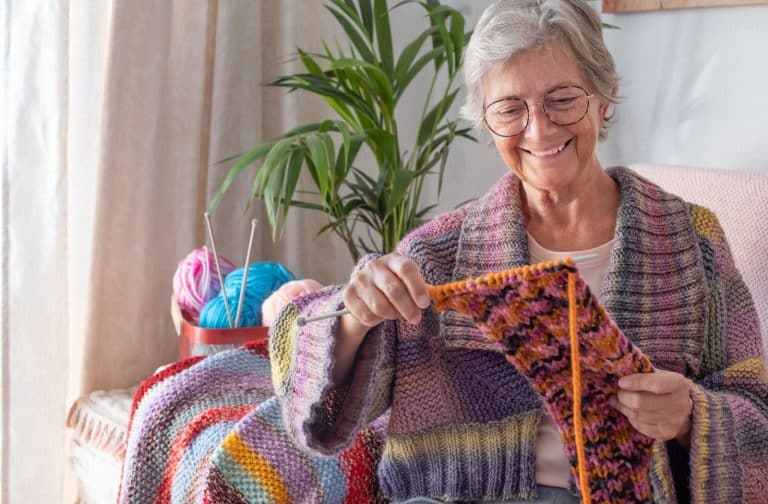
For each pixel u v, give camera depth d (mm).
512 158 1069
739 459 979
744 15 1698
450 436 1062
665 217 1082
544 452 1050
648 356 1035
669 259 1061
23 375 1726
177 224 1964
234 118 2027
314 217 2217
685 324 1051
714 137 1780
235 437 1107
